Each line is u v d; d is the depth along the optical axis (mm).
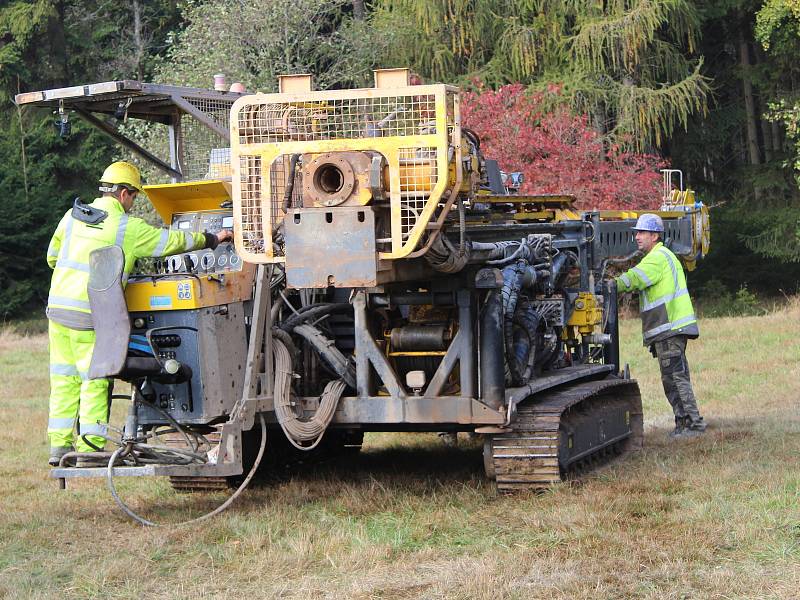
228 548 6496
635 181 23188
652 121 25922
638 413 9836
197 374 7086
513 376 7770
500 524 6812
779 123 33062
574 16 27078
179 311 7062
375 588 5562
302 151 6730
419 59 27500
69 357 7340
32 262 34594
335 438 10008
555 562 5852
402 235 6555
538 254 8250
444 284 7406
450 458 9633
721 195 33750
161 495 8266
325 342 7727
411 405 7449
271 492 8188
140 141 23734
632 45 25266
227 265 8094
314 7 26344
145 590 5730
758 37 26047
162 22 36750
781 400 12086
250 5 25438
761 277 32469
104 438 7141
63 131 8953
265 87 24797
